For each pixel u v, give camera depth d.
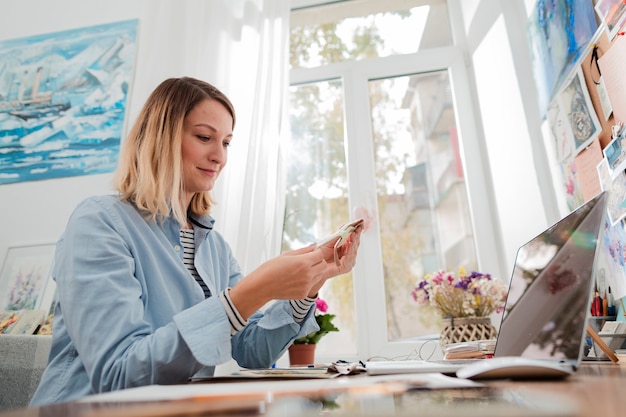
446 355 0.94
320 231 1.95
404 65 2.08
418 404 0.29
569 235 0.56
